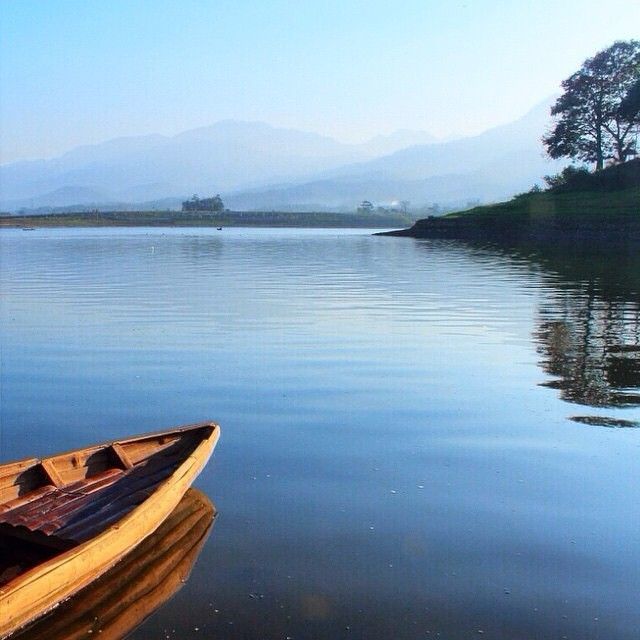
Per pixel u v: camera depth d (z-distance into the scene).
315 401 12.89
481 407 12.52
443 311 23.36
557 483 9.20
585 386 13.91
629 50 84.81
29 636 6.12
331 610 6.50
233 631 6.21
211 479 9.38
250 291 29.41
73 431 11.58
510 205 84.06
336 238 90.75
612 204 72.44
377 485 9.14
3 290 30.05
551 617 6.39
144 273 38.62
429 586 6.85
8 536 7.64
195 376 14.73
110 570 7.12
